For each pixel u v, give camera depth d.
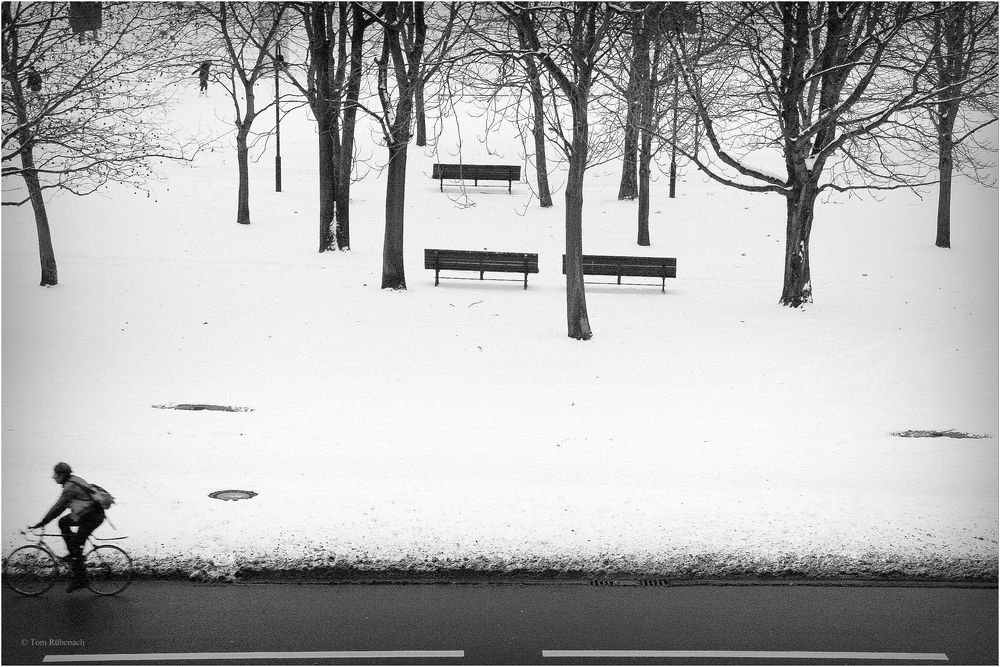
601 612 8.66
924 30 22.58
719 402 15.80
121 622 8.30
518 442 13.14
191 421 13.85
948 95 23.02
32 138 17.53
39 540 9.33
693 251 29.50
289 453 12.38
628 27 19.75
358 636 8.12
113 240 28.11
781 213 33.75
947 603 8.94
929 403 15.86
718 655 7.87
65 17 18.44
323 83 26.28
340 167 27.69
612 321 21.53
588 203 34.88
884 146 40.69
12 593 8.88
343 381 16.77
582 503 10.77
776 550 9.74
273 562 9.33
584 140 19.59
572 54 19.11
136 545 9.48
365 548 9.59
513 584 9.23
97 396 15.35
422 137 41.88
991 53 22.81
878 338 20.55
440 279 25.12
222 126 45.25
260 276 24.55
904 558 9.62
